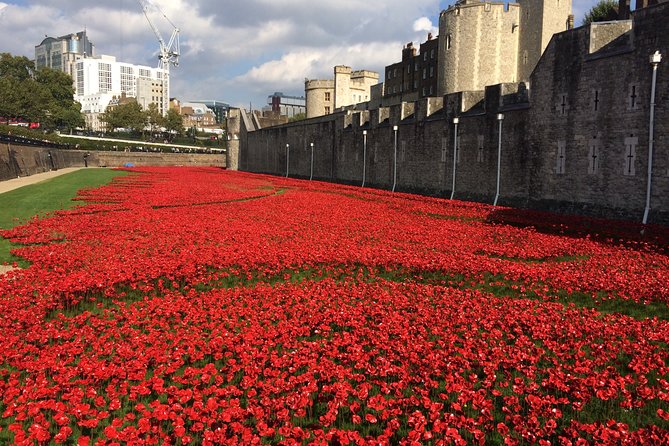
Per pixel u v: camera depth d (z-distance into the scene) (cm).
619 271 1432
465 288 1306
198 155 11169
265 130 7950
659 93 2278
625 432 592
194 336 909
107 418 673
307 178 6569
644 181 2372
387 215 2625
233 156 9338
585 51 2672
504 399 698
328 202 3247
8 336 885
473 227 2227
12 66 12075
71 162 8150
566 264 1522
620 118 2492
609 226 2134
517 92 3247
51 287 1158
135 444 566
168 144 13562
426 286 1290
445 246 1783
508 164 3312
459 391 703
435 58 7906
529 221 2333
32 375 752
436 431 601
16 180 4997
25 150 5897
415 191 4338
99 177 5259
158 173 6531
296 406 652
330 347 865
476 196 3612
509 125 3288
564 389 712
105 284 1220
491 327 991
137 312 1043
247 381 712
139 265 1384
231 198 3306
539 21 5747
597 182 2630
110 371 736
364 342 898
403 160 4531
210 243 1803
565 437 604
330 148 5953
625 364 839
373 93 9775
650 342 930
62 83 12450
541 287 1297
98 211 2625
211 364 771
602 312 1136
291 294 1180
